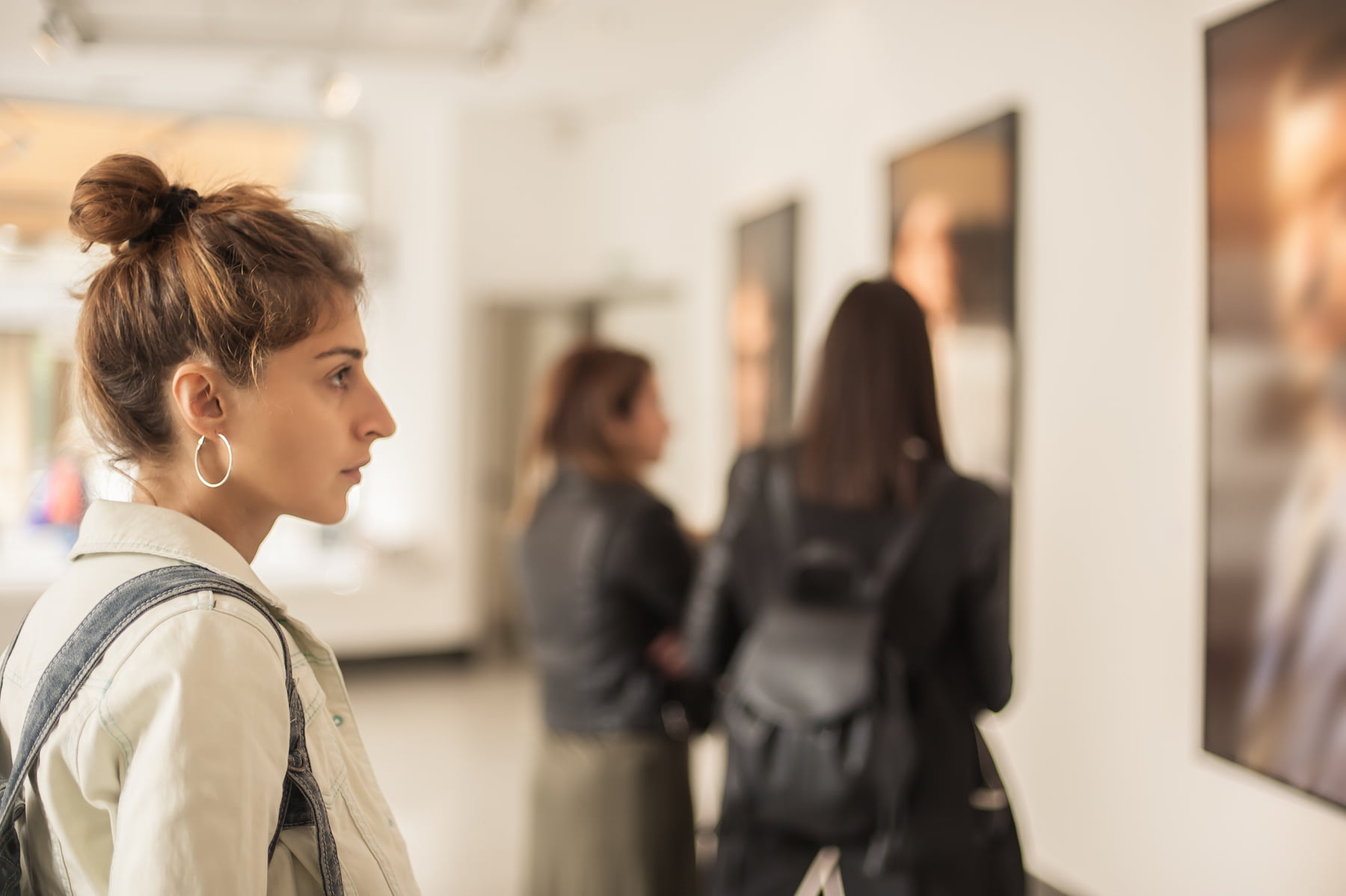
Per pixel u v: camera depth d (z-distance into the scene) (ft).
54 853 2.41
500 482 21.16
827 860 5.02
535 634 6.70
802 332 14.99
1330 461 6.50
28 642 2.59
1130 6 8.71
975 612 4.91
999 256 10.32
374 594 19.88
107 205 2.61
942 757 4.81
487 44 12.71
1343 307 6.40
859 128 13.33
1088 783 9.29
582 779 6.21
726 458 17.76
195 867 2.15
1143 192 8.59
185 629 2.32
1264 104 7.01
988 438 10.59
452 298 20.31
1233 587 7.30
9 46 15.10
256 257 2.61
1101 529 9.09
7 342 17.90
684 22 14.80
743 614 5.49
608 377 6.61
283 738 2.42
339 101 16.17
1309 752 6.69
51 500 18.06
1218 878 7.86
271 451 2.66
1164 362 8.38
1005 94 10.40
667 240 19.48
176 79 16.87
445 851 11.37
